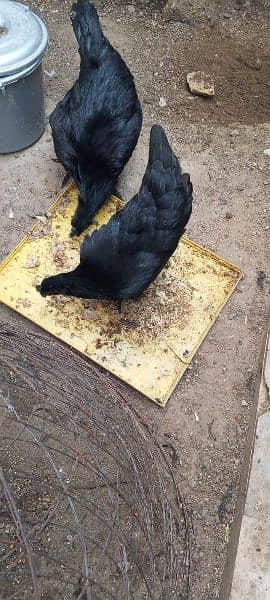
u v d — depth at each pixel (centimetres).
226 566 75
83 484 79
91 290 88
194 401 88
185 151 113
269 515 74
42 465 80
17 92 98
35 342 75
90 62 100
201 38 130
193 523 79
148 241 87
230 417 88
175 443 85
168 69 125
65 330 91
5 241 101
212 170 112
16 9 99
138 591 73
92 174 98
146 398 88
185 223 89
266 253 103
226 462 84
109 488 69
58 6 131
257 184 111
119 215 90
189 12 133
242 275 100
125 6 133
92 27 100
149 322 93
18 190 106
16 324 92
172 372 89
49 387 76
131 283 87
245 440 86
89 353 90
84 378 75
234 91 122
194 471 83
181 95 121
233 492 82
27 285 95
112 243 87
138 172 110
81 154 97
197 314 95
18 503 77
